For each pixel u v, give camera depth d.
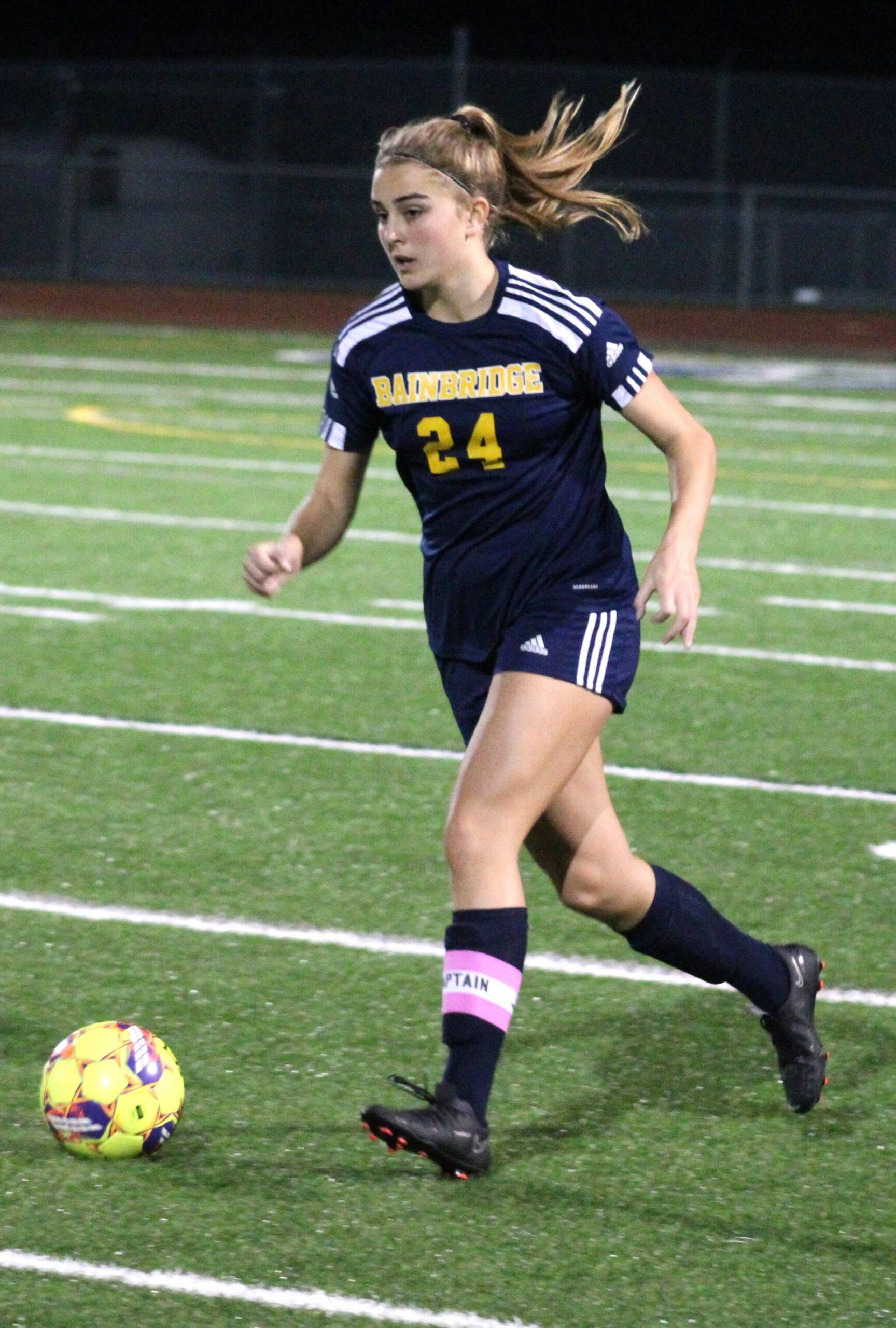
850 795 23.20
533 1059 15.26
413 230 12.35
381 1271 11.77
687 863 20.41
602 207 13.12
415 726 26.03
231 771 23.52
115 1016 15.91
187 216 119.88
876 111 116.38
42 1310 11.23
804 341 106.25
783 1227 12.51
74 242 121.38
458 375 12.57
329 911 18.69
